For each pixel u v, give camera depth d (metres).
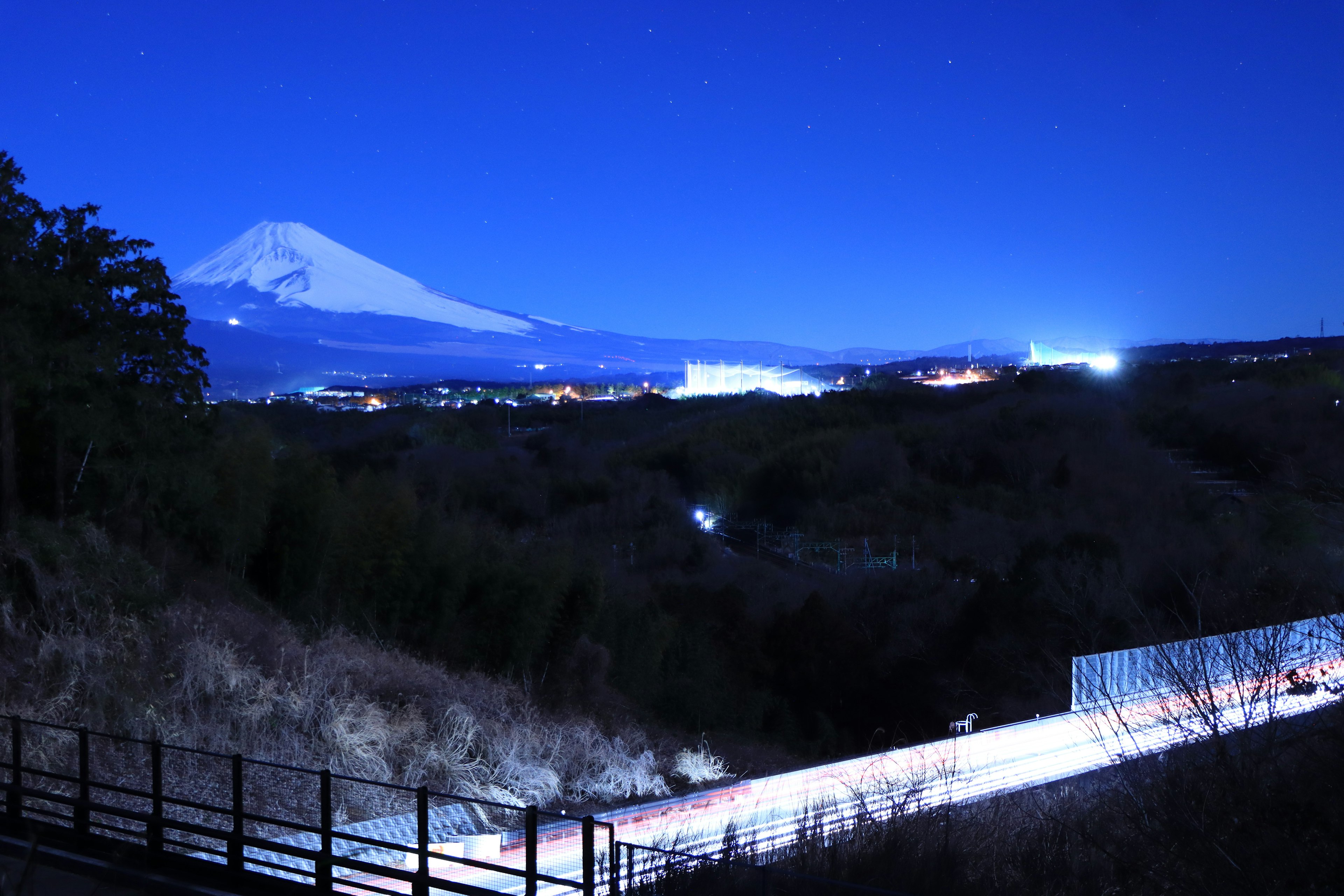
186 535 31.91
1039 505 75.94
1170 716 9.87
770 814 15.85
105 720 20.88
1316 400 82.81
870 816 9.98
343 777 9.45
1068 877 8.76
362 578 34.56
